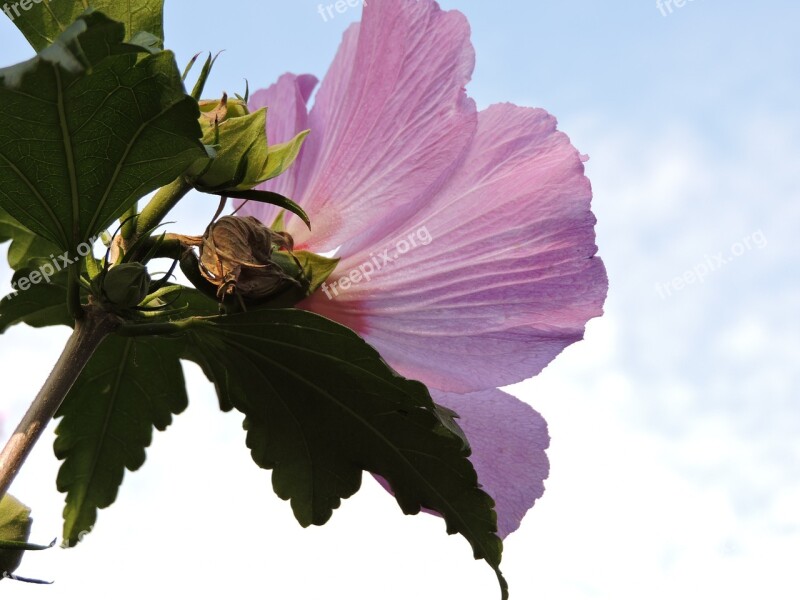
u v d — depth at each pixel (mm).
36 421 207
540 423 257
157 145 200
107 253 214
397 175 240
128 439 285
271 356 228
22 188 205
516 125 239
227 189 222
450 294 240
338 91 253
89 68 174
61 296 258
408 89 240
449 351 242
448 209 239
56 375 211
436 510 232
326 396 230
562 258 235
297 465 240
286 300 238
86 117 194
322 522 240
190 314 254
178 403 283
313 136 254
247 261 229
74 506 287
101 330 216
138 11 211
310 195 249
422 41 239
